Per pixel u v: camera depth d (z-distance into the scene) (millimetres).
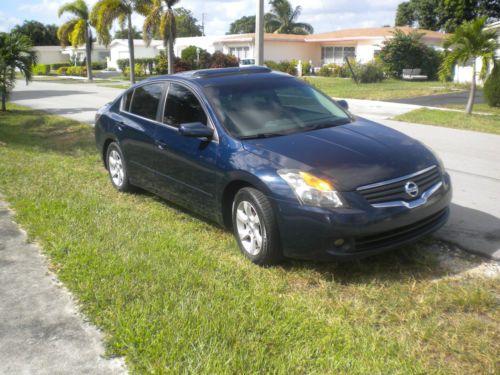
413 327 3248
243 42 44344
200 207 4988
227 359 2891
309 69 39625
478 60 25906
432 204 4117
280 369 2795
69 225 5055
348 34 43094
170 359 2889
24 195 6191
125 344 3053
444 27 47438
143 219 5379
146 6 29016
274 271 4125
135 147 5930
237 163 4340
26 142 10688
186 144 4988
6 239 4848
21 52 17656
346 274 4086
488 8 43031
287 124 4859
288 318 3311
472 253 4488
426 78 32312
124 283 3779
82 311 3502
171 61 27594
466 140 10016
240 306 3451
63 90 27281
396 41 33031
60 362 2988
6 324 3391
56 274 4078
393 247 4004
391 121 13000
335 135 4602
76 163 8266
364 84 28719
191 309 3406
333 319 3344
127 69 44469
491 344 3064
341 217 3760
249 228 4340
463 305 3510
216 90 5129
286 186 3957
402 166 4109
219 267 4145
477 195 6238
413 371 2801
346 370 2805
